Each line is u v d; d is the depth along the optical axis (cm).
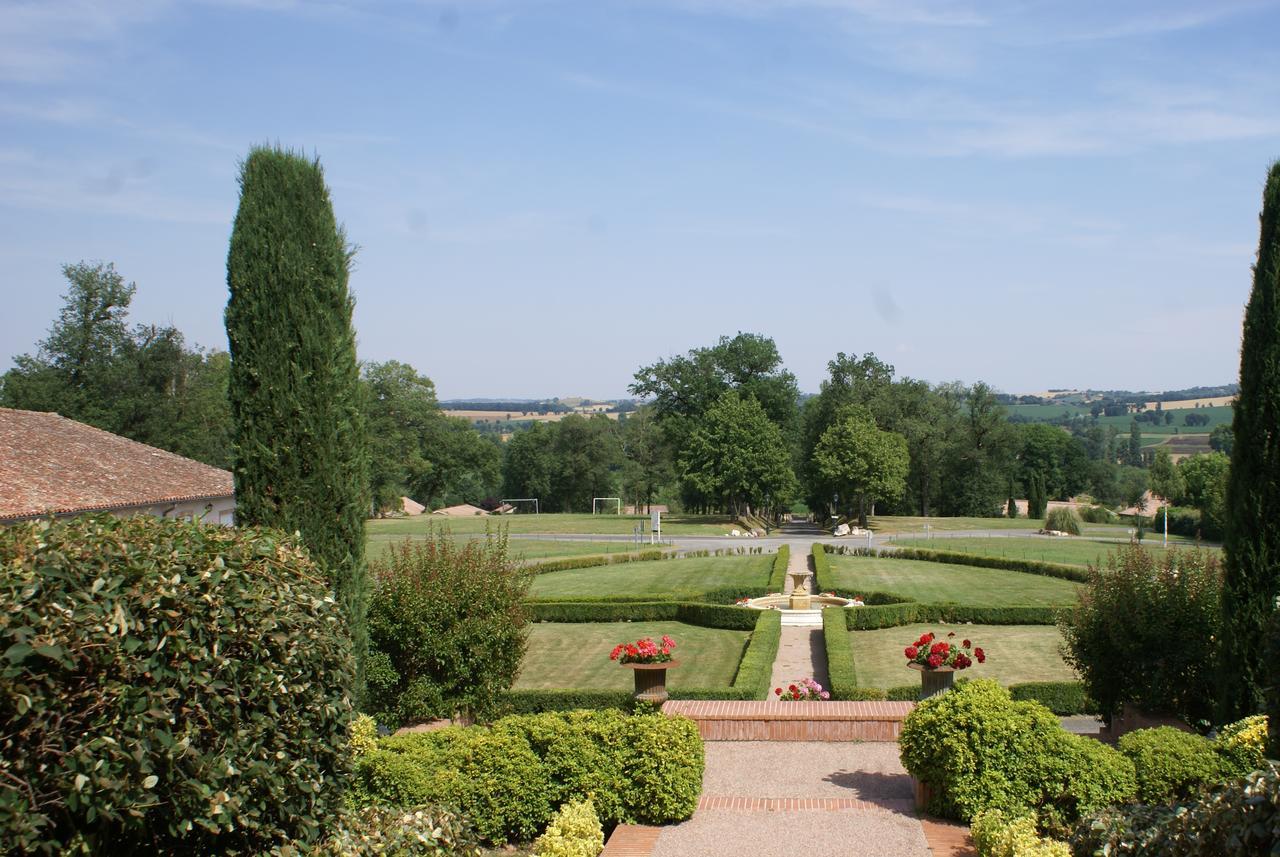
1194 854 779
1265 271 1345
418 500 12188
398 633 1560
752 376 8988
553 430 11744
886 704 1603
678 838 1105
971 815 1096
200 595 754
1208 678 1530
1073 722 1964
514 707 2000
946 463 9625
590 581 4391
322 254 1410
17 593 640
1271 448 1327
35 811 609
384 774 1116
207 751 729
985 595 3797
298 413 1376
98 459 3397
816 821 1149
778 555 5022
